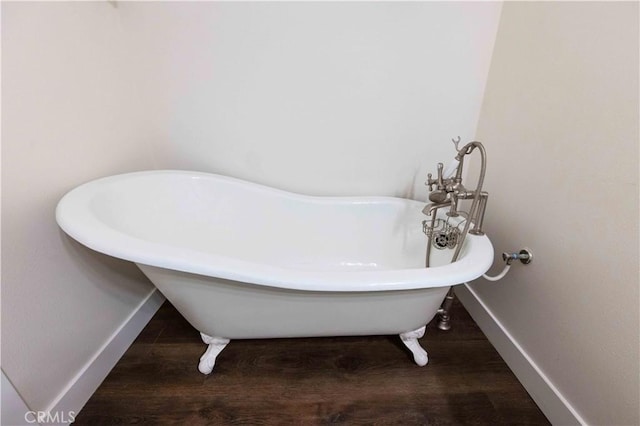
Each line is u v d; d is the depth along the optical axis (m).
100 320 1.05
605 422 0.80
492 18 1.17
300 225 1.42
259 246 1.42
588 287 0.83
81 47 0.99
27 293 0.80
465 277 0.84
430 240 1.21
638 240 0.70
